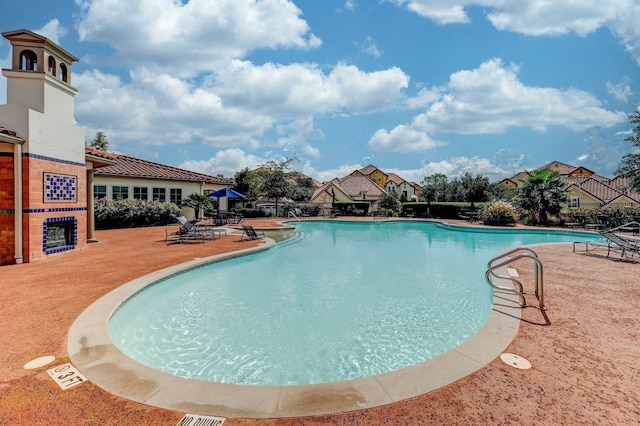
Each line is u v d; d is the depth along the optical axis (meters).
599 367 3.77
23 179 9.34
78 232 11.66
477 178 33.47
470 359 3.93
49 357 3.95
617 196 32.31
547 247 13.38
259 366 4.64
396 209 34.97
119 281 7.31
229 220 25.48
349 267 10.70
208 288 8.23
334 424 2.84
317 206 34.22
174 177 24.55
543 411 2.99
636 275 8.30
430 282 8.84
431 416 2.93
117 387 3.36
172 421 2.88
